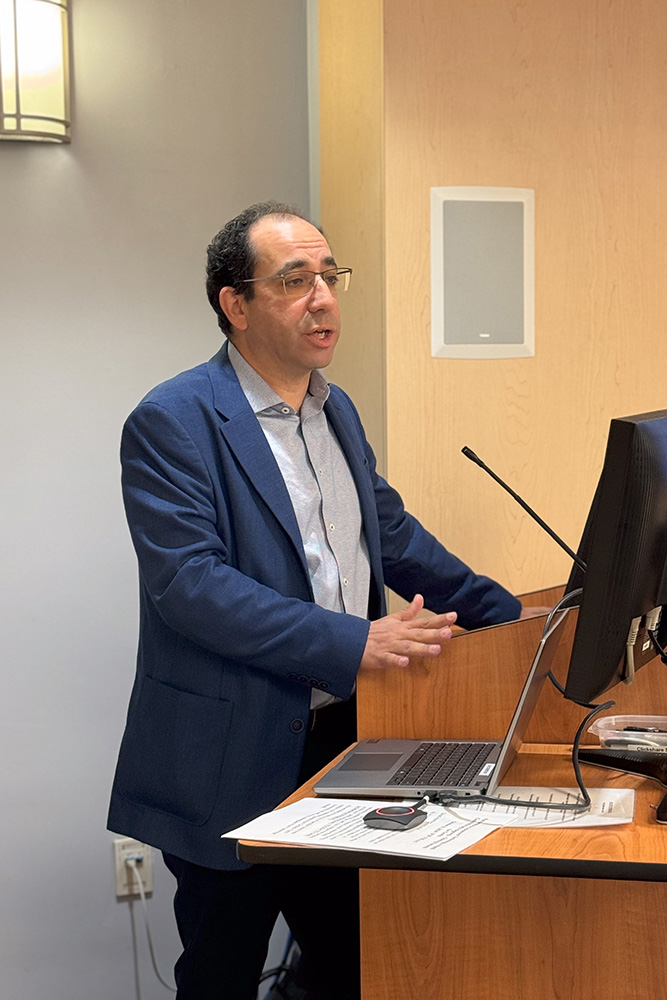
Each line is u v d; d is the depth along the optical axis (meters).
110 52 2.75
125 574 2.83
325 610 1.84
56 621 2.79
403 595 2.38
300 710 1.91
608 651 1.37
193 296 2.85
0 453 2.74
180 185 2.83
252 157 2.88
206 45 2.82
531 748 1.68
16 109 2.61
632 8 2.69
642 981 1.57
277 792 1.90
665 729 1.66
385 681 1.72
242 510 1.95
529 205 2.66
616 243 2.73
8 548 2.75
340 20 2.77
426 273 2.61
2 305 2.72
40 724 2.79
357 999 2.14
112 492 2.81
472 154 2.62
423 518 2.65
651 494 1.35
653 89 2.72
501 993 1.61
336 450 2.17
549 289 2.70
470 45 2.60
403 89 2.56
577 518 2.76
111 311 2.79
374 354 2.67
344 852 1.26
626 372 2.77
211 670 1.90
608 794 1.45
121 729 2.84
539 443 2.72
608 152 2.71
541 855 1.23
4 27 2.58
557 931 1.59
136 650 2.85
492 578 2.71
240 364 2.10
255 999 2.03
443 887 1.62
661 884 1.55
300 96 2.91
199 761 1.89
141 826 1.95
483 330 2.65
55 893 2.81
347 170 2.77
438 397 2.64
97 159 2.76
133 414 1.97
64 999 2.83
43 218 2.73
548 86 2.66
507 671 1.69
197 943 1.98
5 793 2.78
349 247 2.78
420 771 1.52
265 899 1.97
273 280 2.03
